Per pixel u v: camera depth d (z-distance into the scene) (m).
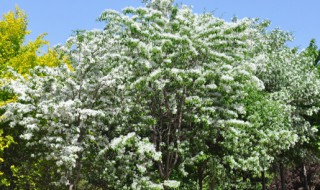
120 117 16.72
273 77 23.47
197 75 13.98
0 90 17.59
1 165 20.66
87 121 16.64
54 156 15.48
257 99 17.75
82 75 16.59
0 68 19.03
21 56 19.53
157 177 15.71
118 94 16.84
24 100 16.69
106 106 16.97
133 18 14.87
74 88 16.67
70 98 16.69
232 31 14.59
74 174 16.92
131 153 15.68
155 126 16.73
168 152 16.12
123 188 15.42
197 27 15.03
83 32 16.47
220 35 14.39
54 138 15.55
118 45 16.75
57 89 16.48
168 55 14.36
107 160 16.47
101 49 16.77
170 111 15.91
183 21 14.71
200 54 14.97
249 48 20.77
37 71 16.86
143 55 14.37
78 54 16.66
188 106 16.08
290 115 22.02
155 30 14.55
